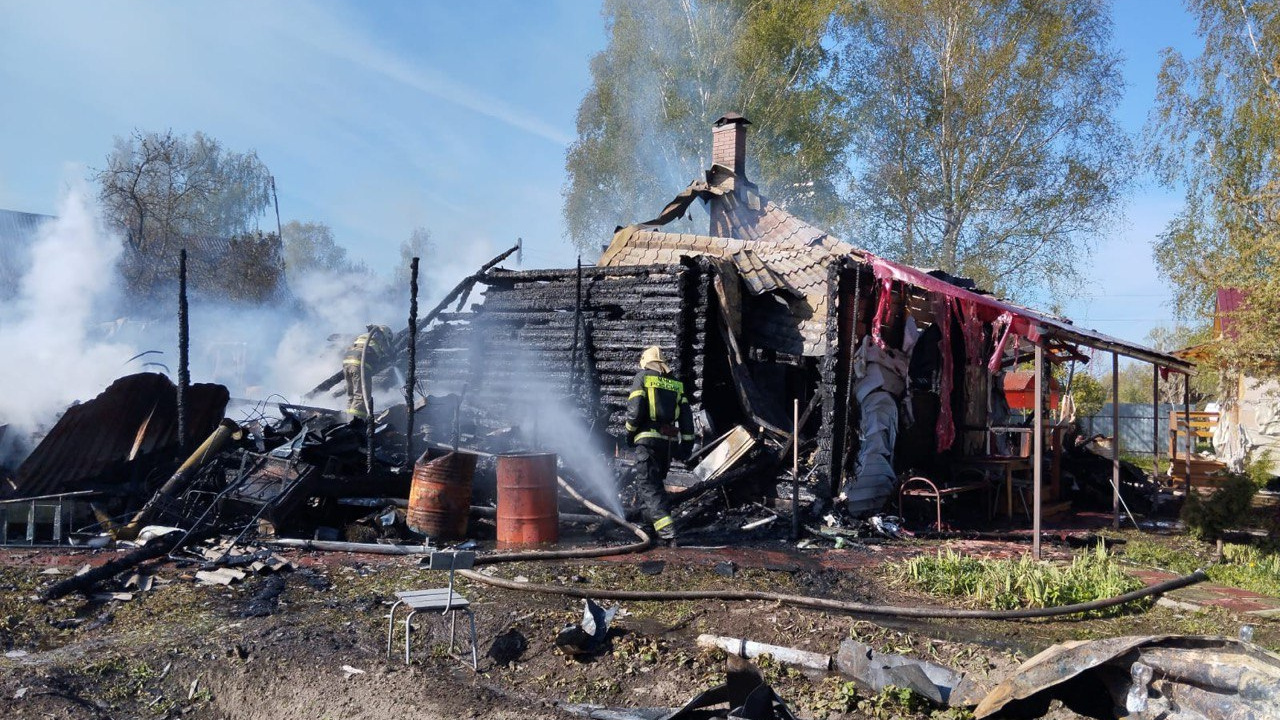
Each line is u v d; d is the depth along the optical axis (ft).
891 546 32.37
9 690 15.52
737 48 97.09
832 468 35.60
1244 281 62.54
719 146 57.57
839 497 35.47
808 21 96.37
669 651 18.43
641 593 22.26
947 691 16.48
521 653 18.26
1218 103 83.51
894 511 38.37
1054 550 33.17
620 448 40.52
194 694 16.47
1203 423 71.05
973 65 91.40
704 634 19.63
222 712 16.07
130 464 30.91
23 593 21.45
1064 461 49.57
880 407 37.63
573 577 24.35
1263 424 64.64
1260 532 35.22
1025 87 90.38
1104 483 47.52
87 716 15.10
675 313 39.32
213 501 28.19
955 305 40.04
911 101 95.35
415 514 28.78
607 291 42.22
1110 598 23.81
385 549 26.73
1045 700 15.06
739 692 14.98
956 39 92.27
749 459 36.83
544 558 26.16
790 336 41.19
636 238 49.16
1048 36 88.89
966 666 18.25
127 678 16.84
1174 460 55.93
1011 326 32.17
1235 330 60.70
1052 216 92.27
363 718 15.33
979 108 91.56
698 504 35.99
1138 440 96.58
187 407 31.60
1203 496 43.60
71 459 29.43
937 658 18.75
